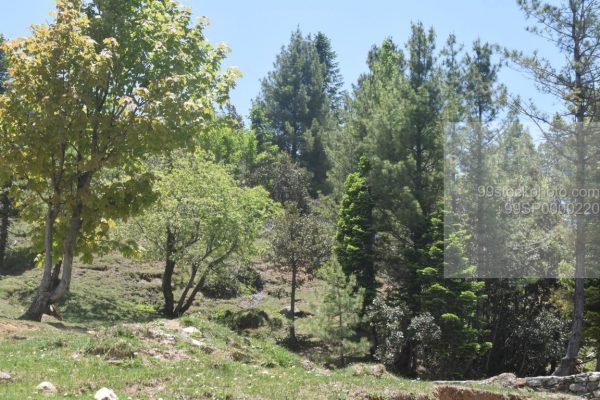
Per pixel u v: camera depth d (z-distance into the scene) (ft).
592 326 94.73
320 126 220.64
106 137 68.08
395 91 111.86
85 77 64.28
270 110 241.14
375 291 104.99
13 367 37.65
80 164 66.39
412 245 107.04
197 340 50.65
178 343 47.65
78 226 72.13
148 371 39.60
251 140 218.38
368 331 103.65
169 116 66.54
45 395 32.45
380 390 43.29
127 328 47.42
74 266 134.31
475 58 119.85
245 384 39.99
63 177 70.59
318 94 239.71
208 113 71.72
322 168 213.05
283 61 244.83
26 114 66.59
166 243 109.91
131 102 66.64
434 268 95.45
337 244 111.75
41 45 64.59
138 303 119.96
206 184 111.45
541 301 105.29
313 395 39.42
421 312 98.73
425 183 105.50
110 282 127.95
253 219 116.16
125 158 72.23
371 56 159.74
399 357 100.83
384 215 109.19
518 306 105.81
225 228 109.09
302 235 118.62
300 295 136.56
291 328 108.17
